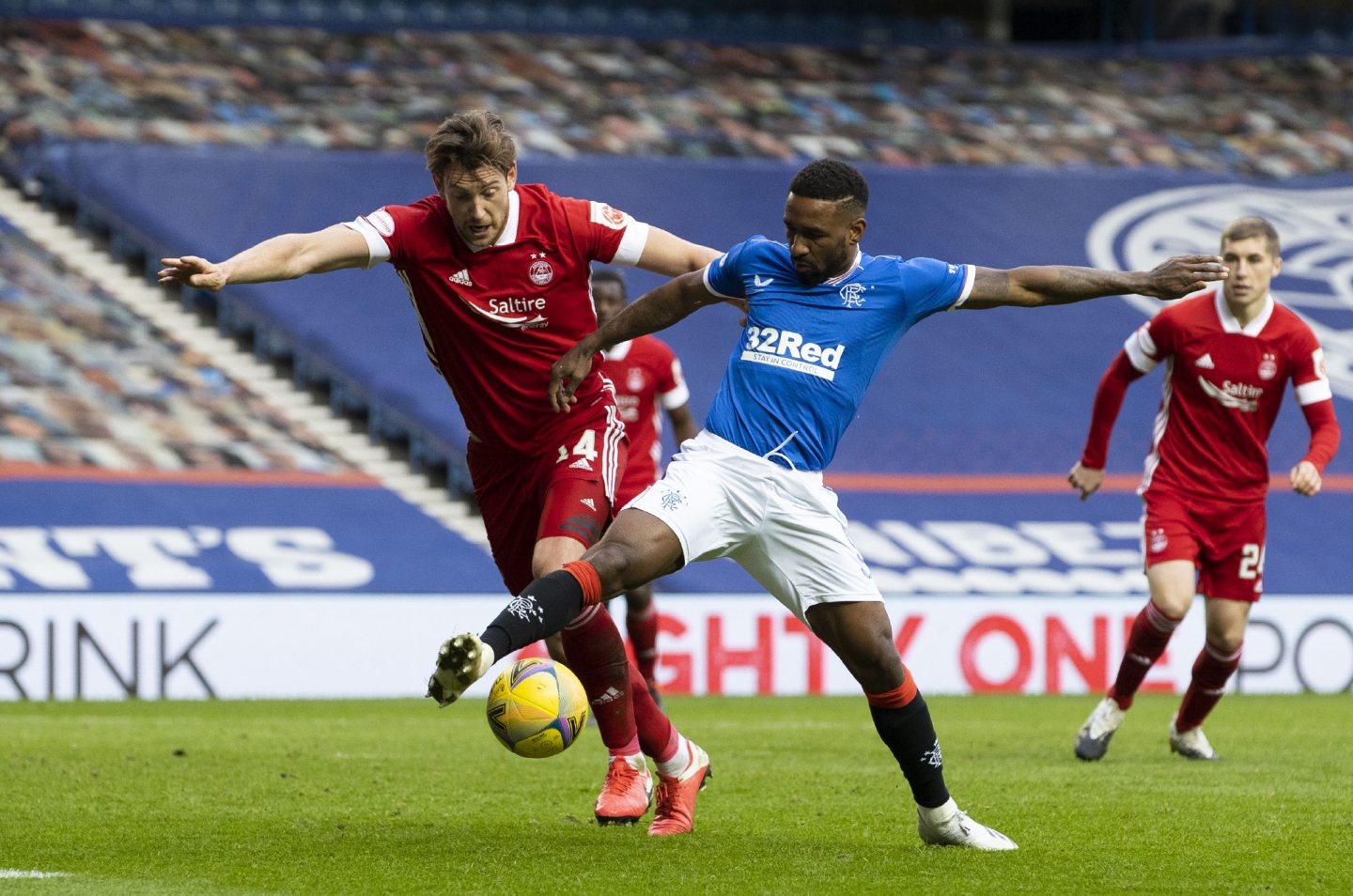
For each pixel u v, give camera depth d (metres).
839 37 66.12
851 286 12.35
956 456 43.25
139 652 31.59
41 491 36.69
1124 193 55.53
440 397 42.75
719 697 33.00
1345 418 46.62
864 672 12.39
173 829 13.80
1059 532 40.31
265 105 54.91
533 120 56.56
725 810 15.34
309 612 32.78
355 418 43.66
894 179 54.78
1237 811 15.30
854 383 12.35
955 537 39.66
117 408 41.25
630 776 14.26
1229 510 20.16
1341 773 18.81
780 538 12.23
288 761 19.80
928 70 64.75
